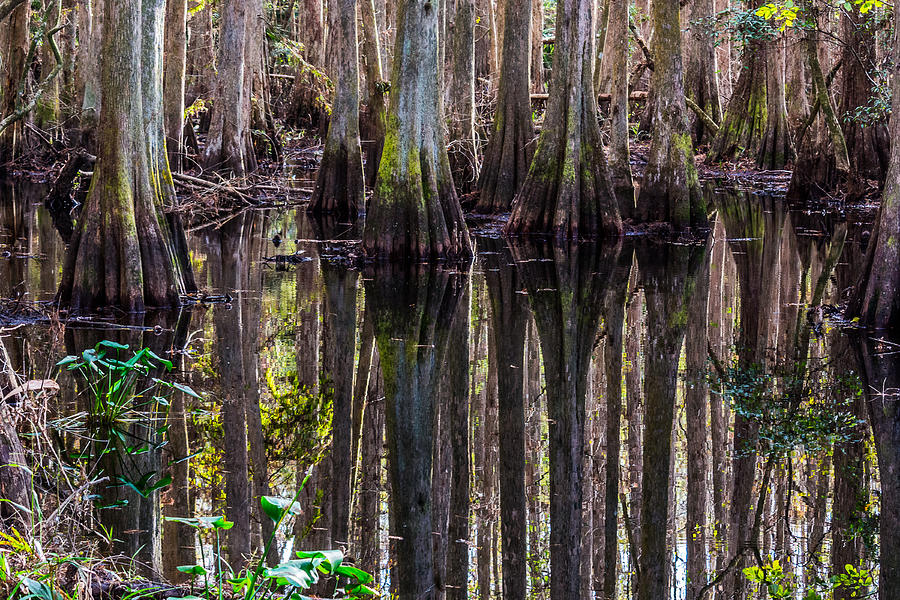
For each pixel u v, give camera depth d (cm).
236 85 2241
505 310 1199
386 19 3512
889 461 730
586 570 636
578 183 1722
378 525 630
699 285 1345
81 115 2053
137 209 1131
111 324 1052
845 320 1162
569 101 1703
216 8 3725
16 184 2392
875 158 2086
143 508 580
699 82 3108
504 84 2025
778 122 2716
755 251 1625
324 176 2061
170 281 1155
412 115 1490
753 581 620
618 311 1183
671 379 939
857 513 702
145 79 1177
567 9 1695
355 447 792
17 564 411
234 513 602
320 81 3391
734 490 769
